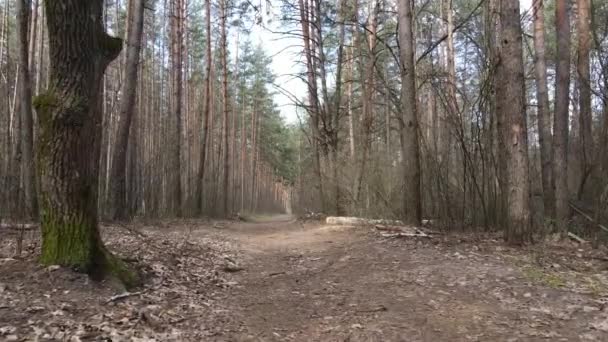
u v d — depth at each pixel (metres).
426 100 20.72
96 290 5.55
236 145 47.59
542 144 12.74
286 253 10.33
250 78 43.38
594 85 10.81
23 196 9.20
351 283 7.02
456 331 4.84
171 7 23.84
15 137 16.84
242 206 43.66
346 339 4.74
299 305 6.11
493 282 6.37
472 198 11.12
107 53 6.14
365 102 17.41
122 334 4.38
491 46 10.65
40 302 4.87
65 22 5.61
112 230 10.84
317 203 21.59
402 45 11.73
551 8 17.95
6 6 22.89
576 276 6.55
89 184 5.95
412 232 10.32
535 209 11.34
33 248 6.97
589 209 10.31
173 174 20.08
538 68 13.41
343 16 19.86
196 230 14.38
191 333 4.81
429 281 6.65
